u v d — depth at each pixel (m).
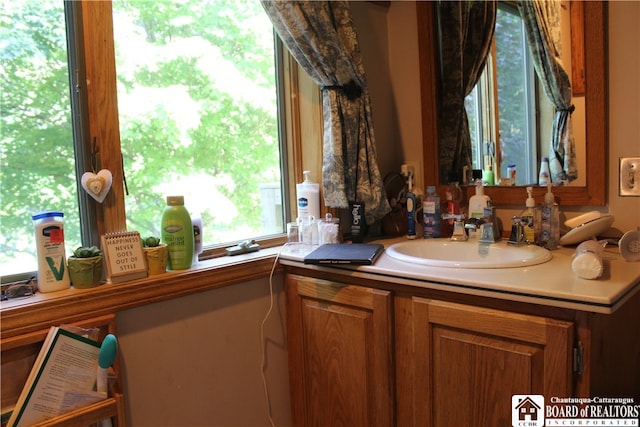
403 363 1.38
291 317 1.69
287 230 1.81
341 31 1.73
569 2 1.48
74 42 1.33
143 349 1.39
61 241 1.26
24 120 1.26
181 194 1.59
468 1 1.77
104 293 1.27
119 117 1.42
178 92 1.57
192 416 1.51
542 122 1.59
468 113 1.80
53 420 1.13
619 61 1.42
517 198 1.66
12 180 1.25
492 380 1.19
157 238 1.46
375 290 1.41
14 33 1.24
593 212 1.48
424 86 1.91
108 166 1.37
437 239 1.74
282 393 1.77
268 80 1.83
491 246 1.55
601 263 1.13
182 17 1.57
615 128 1.45
